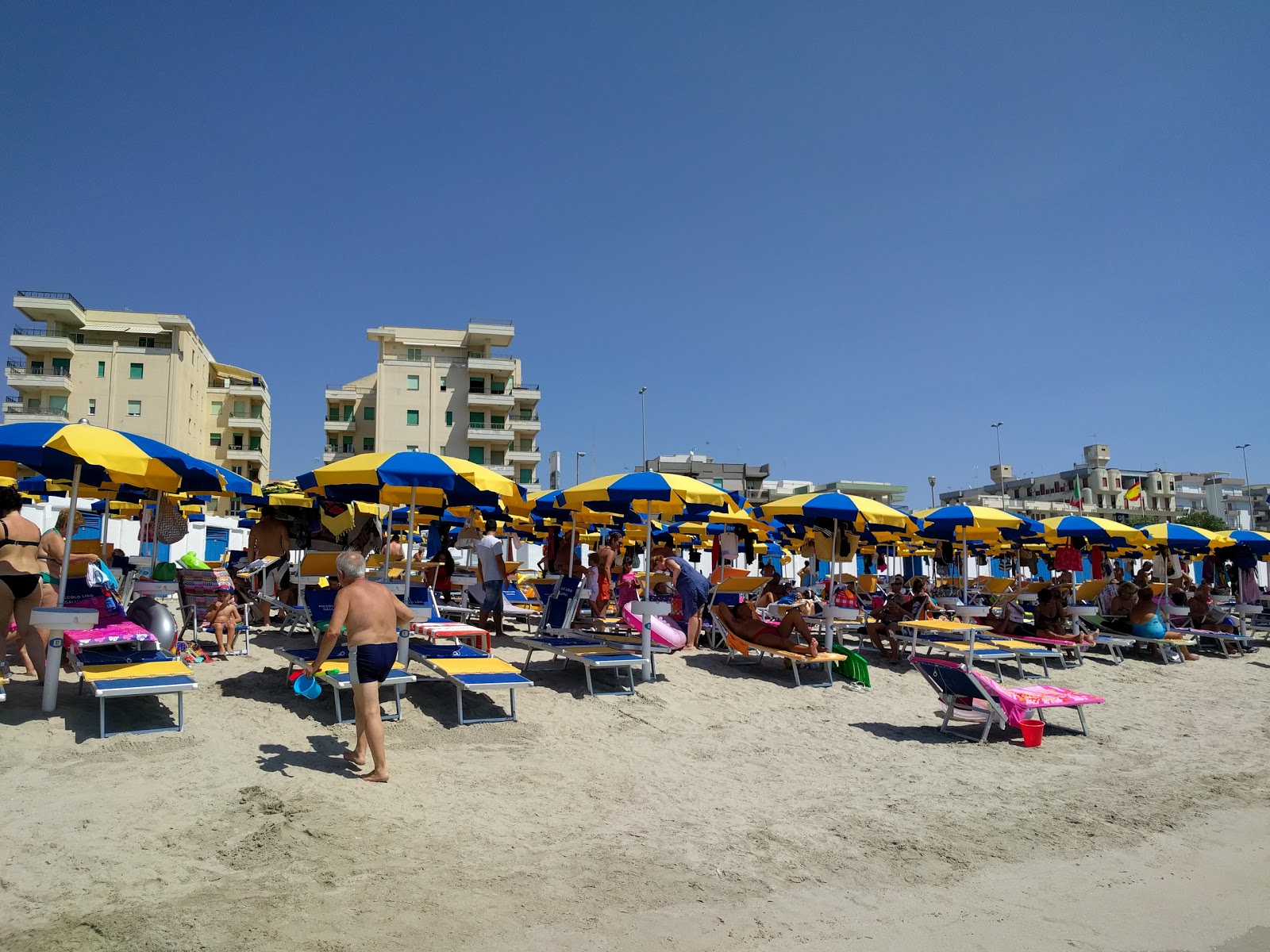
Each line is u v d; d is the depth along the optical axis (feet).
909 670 36.78
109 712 20.99
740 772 21.43
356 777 18.24
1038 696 26.17
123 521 65.16
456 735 22.15
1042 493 356.38
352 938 11.54
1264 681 40.34
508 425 217.15
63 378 179.22
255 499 37.14
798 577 84.43
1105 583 49.98
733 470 274.36
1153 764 23.98
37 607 21.52
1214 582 77.66
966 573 46.01
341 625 18.08
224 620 29.27
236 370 234.38
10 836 13.94
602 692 28.09
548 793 18.63
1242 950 12.76
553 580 44.83
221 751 19.02
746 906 13.53
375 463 26.35
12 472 23.29
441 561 42.57
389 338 220.43
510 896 13.30
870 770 22.27
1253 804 20.59
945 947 12.46
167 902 12.23
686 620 38.60
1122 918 13.78
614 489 30.40
